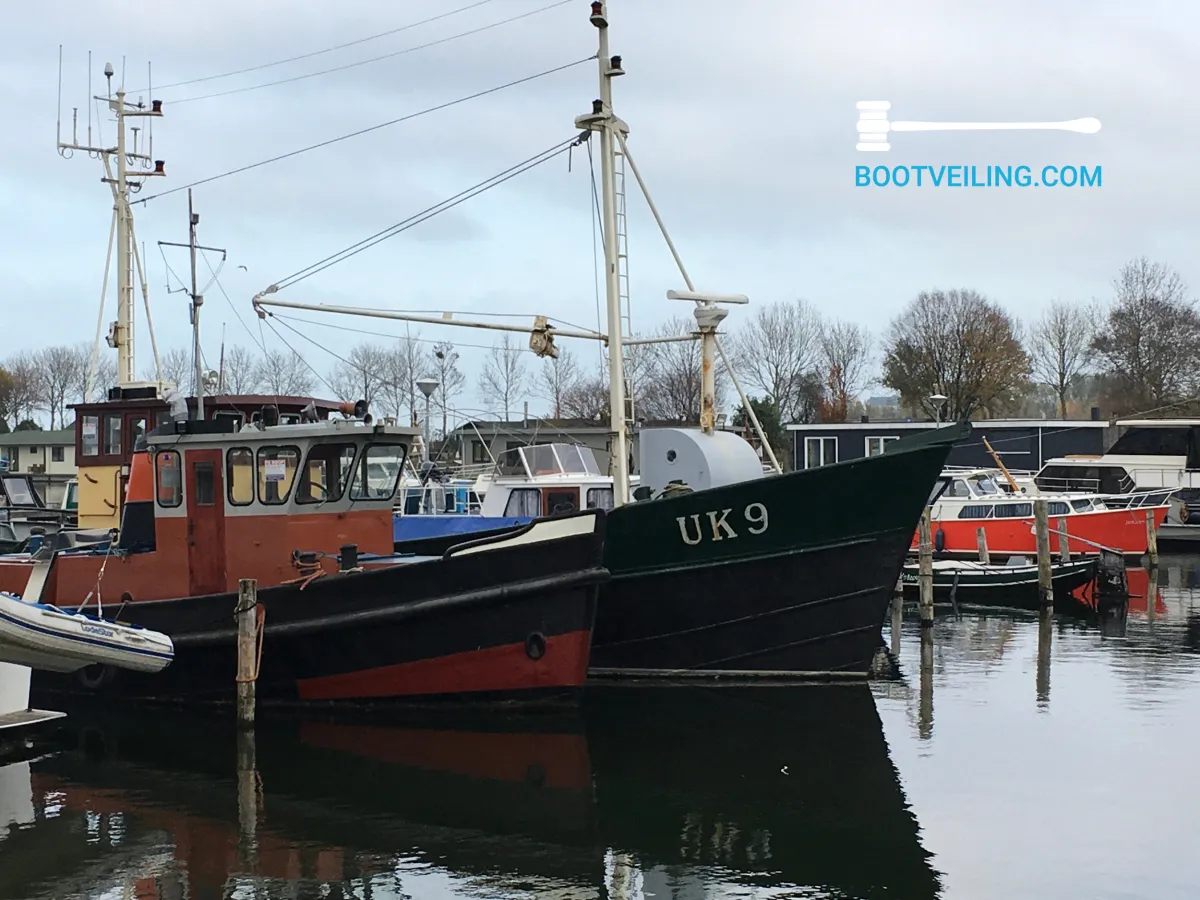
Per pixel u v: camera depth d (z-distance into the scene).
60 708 15.59
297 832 10.61
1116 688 16.64
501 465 23.03
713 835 10.45
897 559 15.68
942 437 15.04
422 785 11.97
